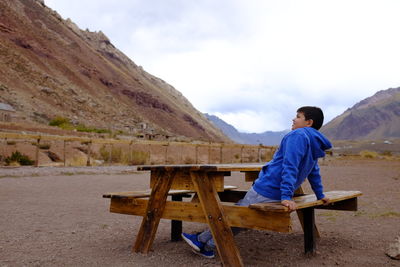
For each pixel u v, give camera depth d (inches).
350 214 237.6
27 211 237.9
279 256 142.3
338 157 1638.8
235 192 201.5
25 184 397.1
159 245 159.5
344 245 159.3
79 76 5344.5
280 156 127.0
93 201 290.0
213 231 128.7
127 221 212.1
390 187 403.9
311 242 142.0
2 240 162.6
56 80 4473.4
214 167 126.6
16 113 2581.2
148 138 2180.1
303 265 130.2
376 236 175.3
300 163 124.5
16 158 682.2
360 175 598.2
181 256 141.0
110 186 401.1
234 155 1300.4
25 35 5280.5
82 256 140.4
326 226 200.7
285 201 114.0
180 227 168.9
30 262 131.6
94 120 3850.9
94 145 1015.0
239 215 124.0
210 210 130.0
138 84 7534.5
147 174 588.1
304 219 144.0
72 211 242.5
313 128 130.3
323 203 138.1
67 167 634.2
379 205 273.0
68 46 6323.8
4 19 5172.2
